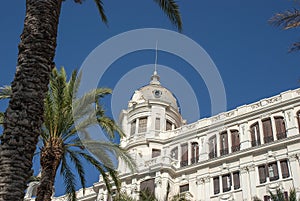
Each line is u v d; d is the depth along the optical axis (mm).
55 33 9711
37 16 9484
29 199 32438
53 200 46219
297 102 38125
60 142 20109
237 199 35750
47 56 9195
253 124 39656
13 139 7996
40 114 8555
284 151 36000
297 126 36938
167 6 13328
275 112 38906
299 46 14898
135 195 37656
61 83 20422
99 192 43375
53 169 19562
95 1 15383
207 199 37312
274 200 26953
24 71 8781
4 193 7551
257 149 37219
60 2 10953
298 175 33875
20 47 9219
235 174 37531
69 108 20094
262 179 35719
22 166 7844
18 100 8422
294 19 14664
